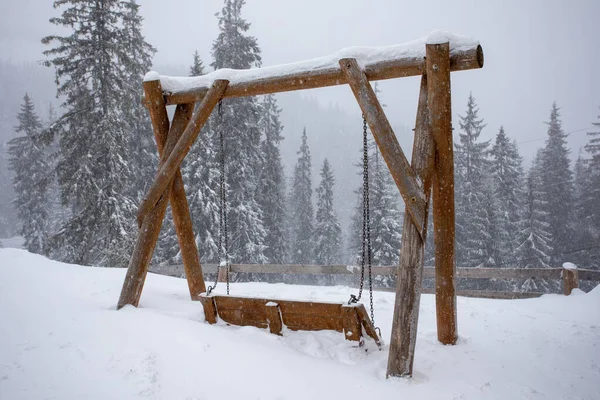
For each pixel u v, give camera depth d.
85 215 16.73
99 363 4.21
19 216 38.75
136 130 21.84
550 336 5.91
